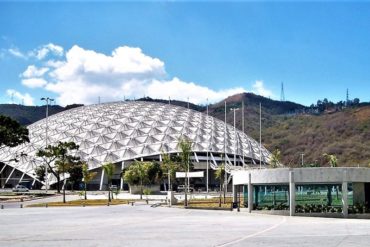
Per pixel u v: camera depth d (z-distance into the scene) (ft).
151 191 317.63
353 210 147.74
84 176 282.77
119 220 127.34
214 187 381.19
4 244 77.20
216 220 127.44
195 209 182.70
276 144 576.20
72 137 390.21
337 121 592.19
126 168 338.95
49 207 200.95
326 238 83.61
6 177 379.35
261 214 156.04
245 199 179.83
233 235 88.69
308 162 497.46
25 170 363.76
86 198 261.24
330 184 153.48
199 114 462.19
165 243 77.20
